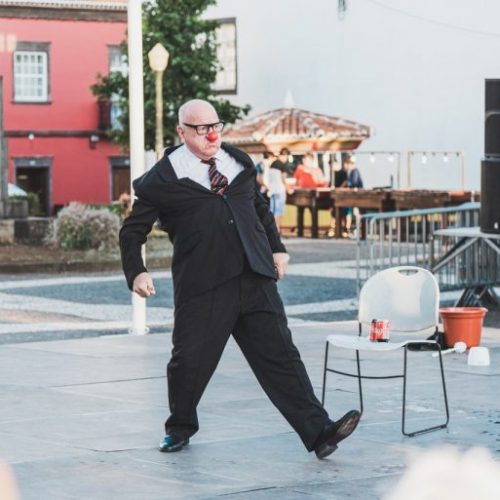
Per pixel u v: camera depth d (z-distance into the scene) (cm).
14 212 3241
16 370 1333
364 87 4150
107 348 1506
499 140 1745
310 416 892
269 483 833
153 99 4156
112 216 3020
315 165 3859
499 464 885
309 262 2777
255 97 4488
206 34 4225
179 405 923
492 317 1789
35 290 2283
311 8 4297
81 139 5225
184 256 902
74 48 5206
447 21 3919
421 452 923
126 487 825
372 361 1370
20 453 926
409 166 3966
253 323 902
